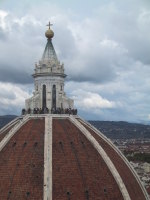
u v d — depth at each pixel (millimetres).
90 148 113125
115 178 108812
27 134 113875
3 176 106375
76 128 117500
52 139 111375
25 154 108938
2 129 123812
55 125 116438
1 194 103625
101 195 105312
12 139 113500
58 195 102500
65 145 111000
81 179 105875
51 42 130250
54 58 128125
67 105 126062
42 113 121500
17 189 103625
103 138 123438
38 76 127250
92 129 123562
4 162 108688
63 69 128375
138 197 115562
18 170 106438
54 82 126375
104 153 112312
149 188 165375
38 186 103438
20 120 121562
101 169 109625
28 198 102125
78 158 109250
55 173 105188
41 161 107188
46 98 125562
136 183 121500
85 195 104062
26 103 125312
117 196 106688
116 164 115125
